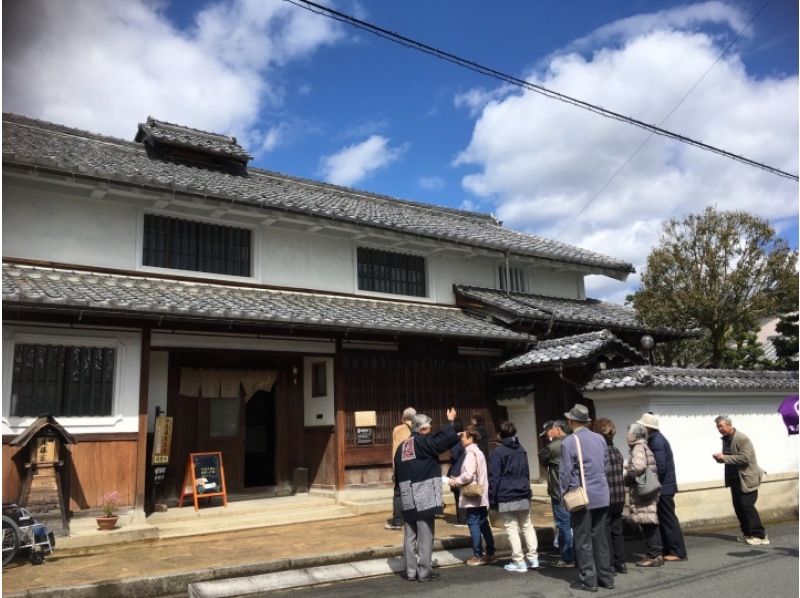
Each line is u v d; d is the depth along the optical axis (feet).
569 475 22.08
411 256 48.01
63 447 27.89
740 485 30.19
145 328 31.42
